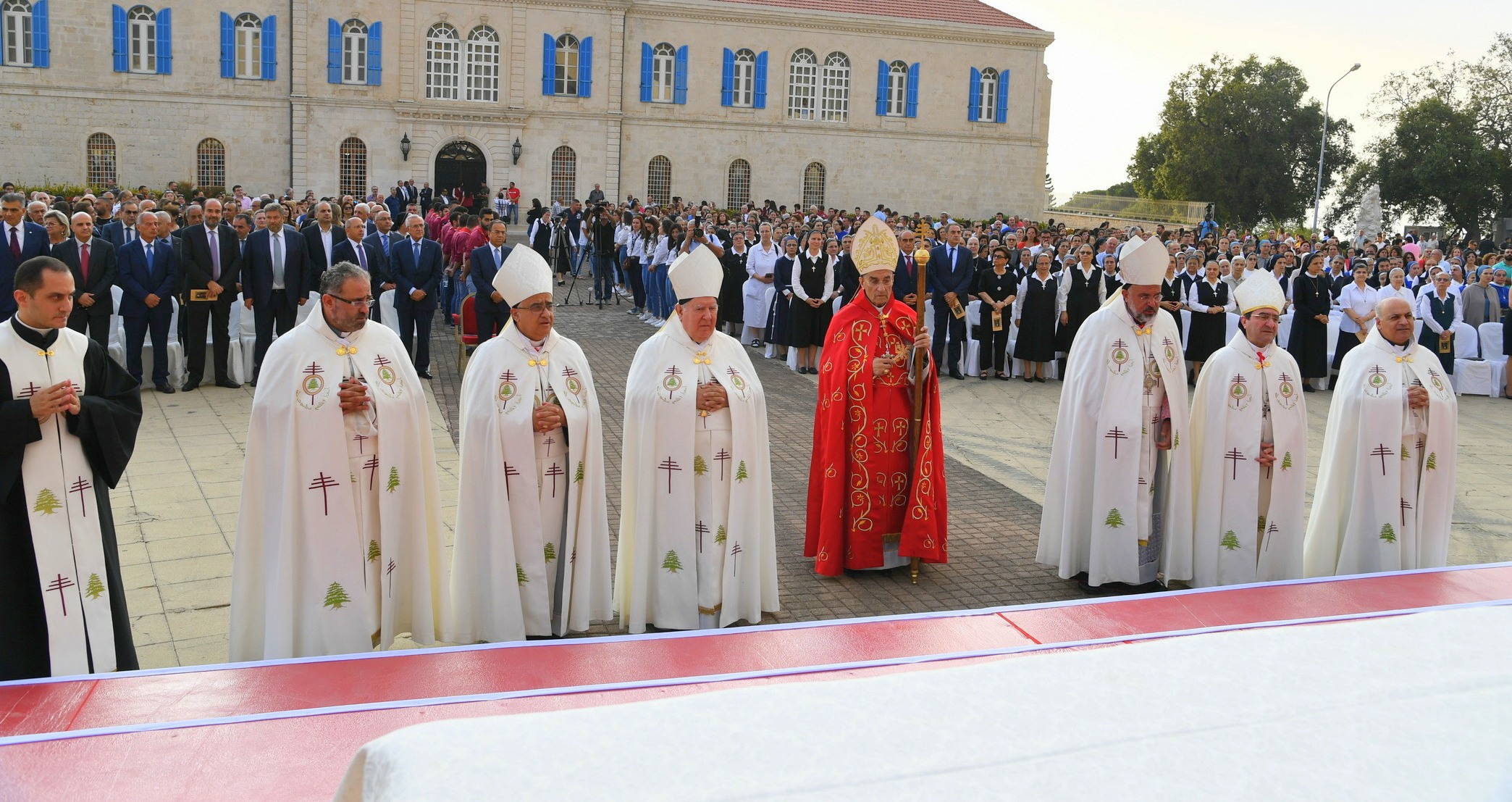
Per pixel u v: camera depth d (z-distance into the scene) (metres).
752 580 5.98
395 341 5.21
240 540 4.91
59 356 4.59
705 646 4.21
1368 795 0.99
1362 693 1.19
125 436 4.71
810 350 15.23
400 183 39.00
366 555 5.02
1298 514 6.66
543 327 5.45
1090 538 6.75
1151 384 6.61
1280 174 57.38
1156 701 1.19
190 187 35.16
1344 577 5.33
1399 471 6.41
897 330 6.82
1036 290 14.78
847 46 45.78
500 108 41.62
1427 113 52.81
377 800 0.97
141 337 11.65
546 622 5.44
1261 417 6.59
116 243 12.77
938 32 46.38
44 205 11.49
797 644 4.21
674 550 5.78
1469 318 15.72
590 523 5.58
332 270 4.95
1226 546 6.64
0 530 4.43
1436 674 1.25
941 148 47.47
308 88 40.06
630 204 31.25
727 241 18.84
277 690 3.74
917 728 1.11
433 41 41.22
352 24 40.28
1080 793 0.98
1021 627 4.41
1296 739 1.09
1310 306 14.89
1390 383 6.44
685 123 44.59
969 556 7.49
